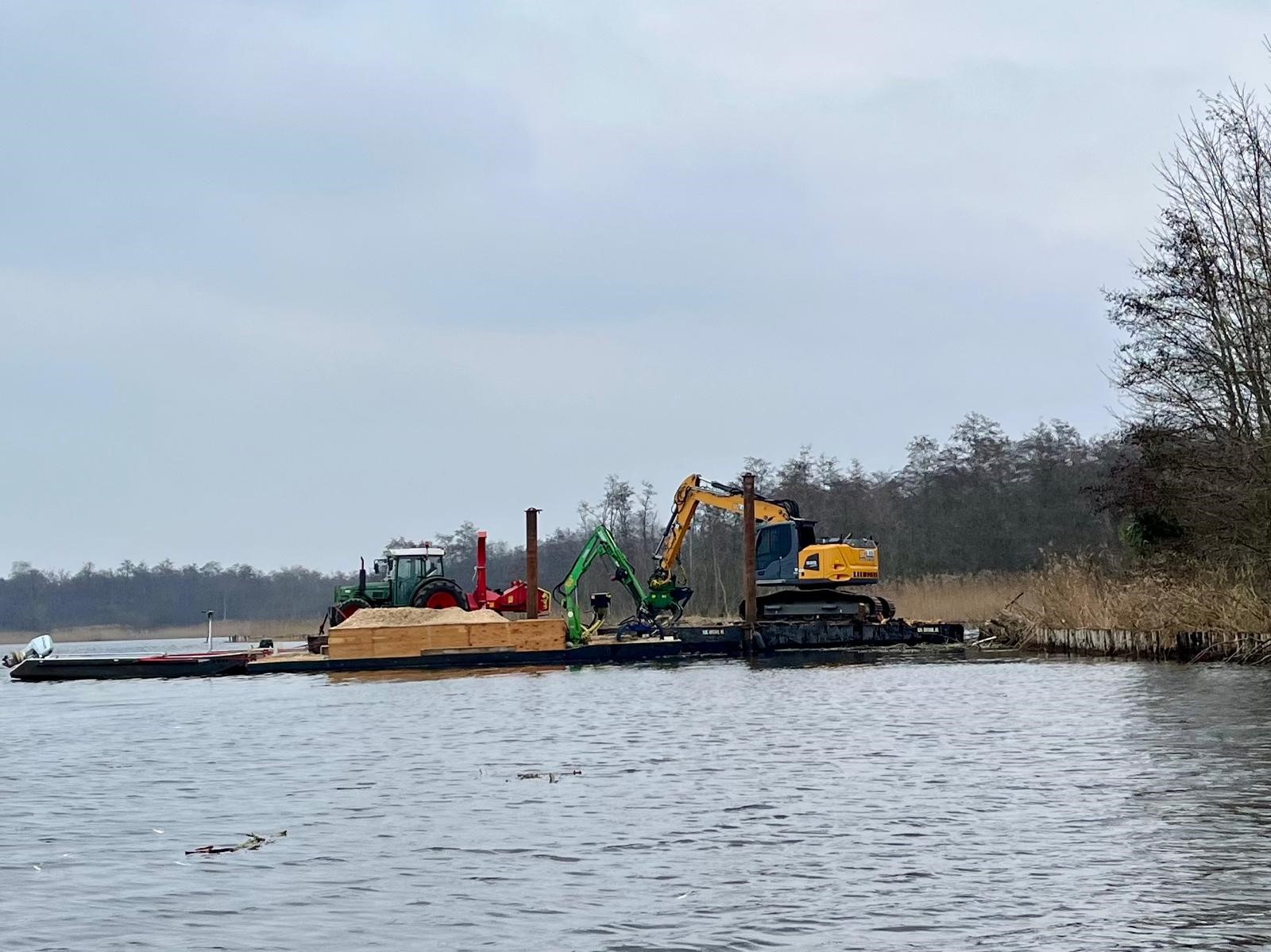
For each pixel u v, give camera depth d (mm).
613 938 10172
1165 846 12500
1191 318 40469
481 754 20484
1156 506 40625
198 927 10805
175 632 162375
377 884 12055
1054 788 15766
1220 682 28484
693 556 92750
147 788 18094
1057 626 42875
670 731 22828
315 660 40406
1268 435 36844
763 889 11453
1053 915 10414
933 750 19406
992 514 93125
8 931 10820
